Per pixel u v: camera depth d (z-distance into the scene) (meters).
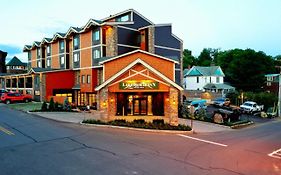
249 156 14.27
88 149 14.07
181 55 43.19
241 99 47.56
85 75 39.19
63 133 18.06
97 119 23.66
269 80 62.84
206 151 14.92
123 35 37.28
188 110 30.48
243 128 26.48
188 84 65.38
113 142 15.95
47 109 29.75
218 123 27.17
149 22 41.25
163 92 24.02
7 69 70.50
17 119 23.77
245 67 64.44
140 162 12.16
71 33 41.84
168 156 13.41
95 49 37.41
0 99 39.56
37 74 42.28
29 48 55.84
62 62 45.19
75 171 10.65
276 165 12.71
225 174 11.08
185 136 19.22
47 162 11.67
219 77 62.84
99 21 37.03
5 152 13.08
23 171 10.47
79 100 41.62
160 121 23.05
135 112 24.47
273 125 29.59
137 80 22.75
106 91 23.09
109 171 10.78
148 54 25.94
